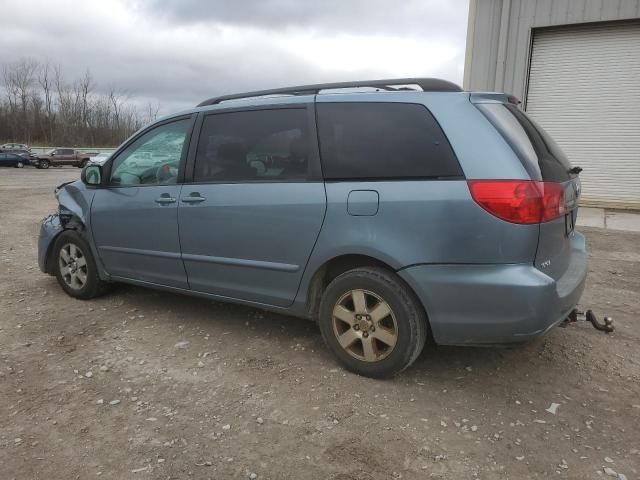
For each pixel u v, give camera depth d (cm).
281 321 439
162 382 337
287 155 355
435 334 310
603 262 670
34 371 352
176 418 296
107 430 285
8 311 467
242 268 376
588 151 1213
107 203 454
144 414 300
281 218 350
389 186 313
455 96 312
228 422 292
